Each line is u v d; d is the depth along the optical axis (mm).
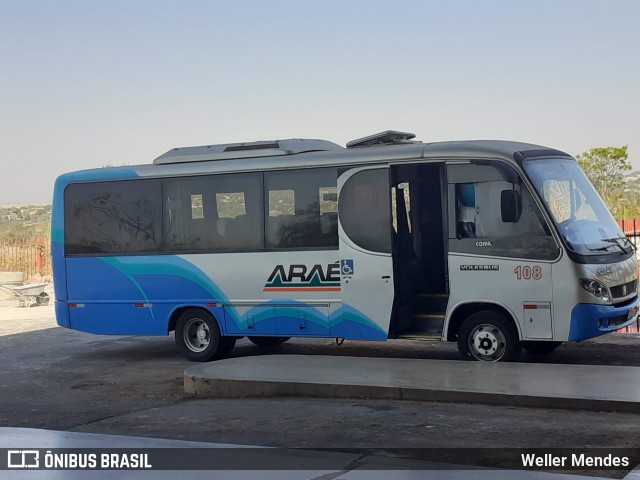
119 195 16016
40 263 34000
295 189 14625
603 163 40219
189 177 15461
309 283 14461
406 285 13945
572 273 12461
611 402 9703
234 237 15078
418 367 12242
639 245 20875
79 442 9352
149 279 15734
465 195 13195
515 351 12945
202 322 15492
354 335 14109
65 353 17359
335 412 10375
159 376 14133
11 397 12859
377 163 13922
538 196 12695
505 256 12883
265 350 16625
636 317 14234
